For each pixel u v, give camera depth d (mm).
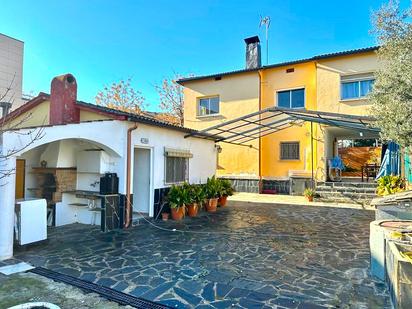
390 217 6090
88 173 9258
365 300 4035
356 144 25016
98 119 8797
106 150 8578
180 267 5363
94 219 9023
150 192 9750
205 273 5070
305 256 6012
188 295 4223
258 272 5125
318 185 15055
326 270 5215
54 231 8094
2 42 11773
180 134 11289
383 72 5082
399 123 4461
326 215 10641
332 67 14820
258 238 7445
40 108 10086
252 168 17078
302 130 16125
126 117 8430
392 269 3855
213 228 8570
